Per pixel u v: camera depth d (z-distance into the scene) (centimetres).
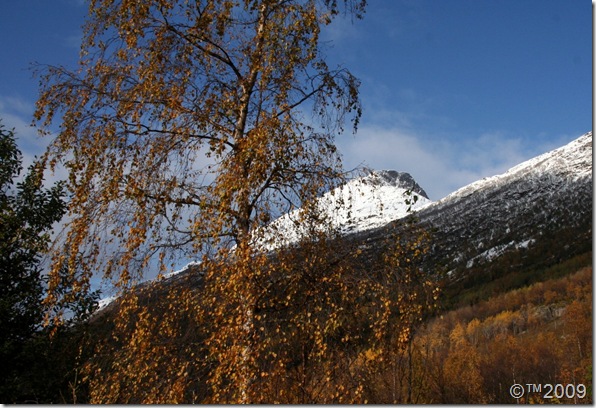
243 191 803
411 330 781
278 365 749
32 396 1293
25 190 1474
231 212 810
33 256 1415
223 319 762
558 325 5888
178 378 764
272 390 740
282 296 798
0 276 1375
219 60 979
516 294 8538
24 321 1372
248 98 944
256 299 769
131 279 810
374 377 808
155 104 903
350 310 785
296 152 863
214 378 726
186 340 791
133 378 803
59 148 909
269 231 810
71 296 841
